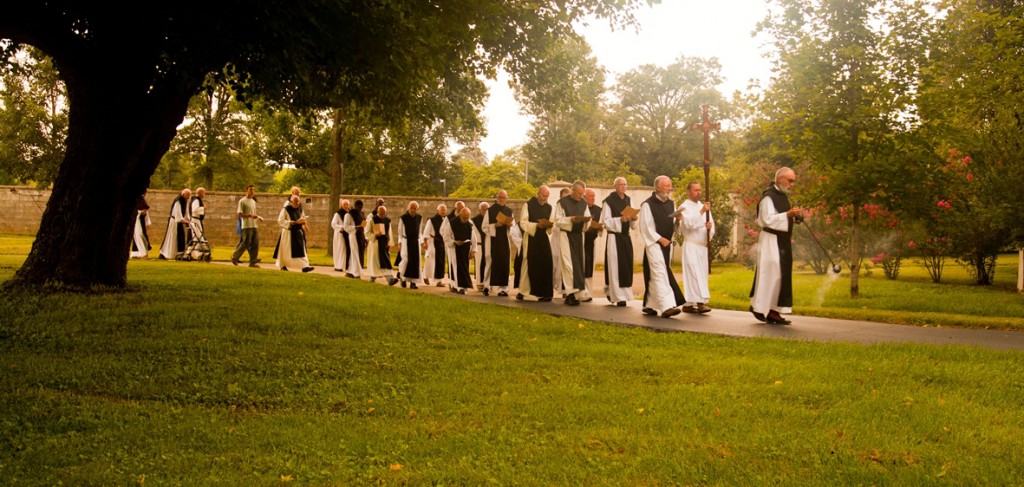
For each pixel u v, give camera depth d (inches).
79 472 179.5
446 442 203.6
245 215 788.6
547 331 387.5
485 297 587.8
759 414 227.5
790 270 417.1
